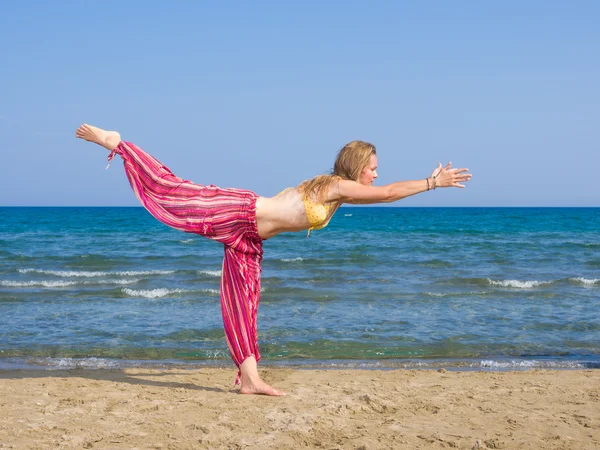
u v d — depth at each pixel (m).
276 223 4.69
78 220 53.94
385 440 3.82
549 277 16.52
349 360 7.43
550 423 4.25
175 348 7.92
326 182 4.59
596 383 5.79
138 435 3.90
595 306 11.45
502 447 3.69
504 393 5.26
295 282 14.87
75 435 3.88
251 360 5.03
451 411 4.59
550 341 8.48
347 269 17.84
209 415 4.36
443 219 62.22
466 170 4.49
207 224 4.71
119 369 6.66
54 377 6.09
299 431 3.97
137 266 19.17
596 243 28.11
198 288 14.11
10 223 47.75
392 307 11.12
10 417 4.31
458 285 14.67
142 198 4.89
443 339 8.48
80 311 10.60
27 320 9.72
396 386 5.55
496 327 9.36
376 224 49.81
